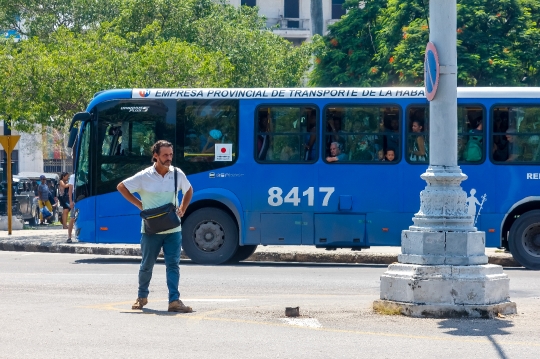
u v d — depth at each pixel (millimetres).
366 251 22734
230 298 13344
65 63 35406
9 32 54688
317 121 20172
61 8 49156
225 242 20250
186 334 9750
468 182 19969
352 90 20203
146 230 11336
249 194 20219
